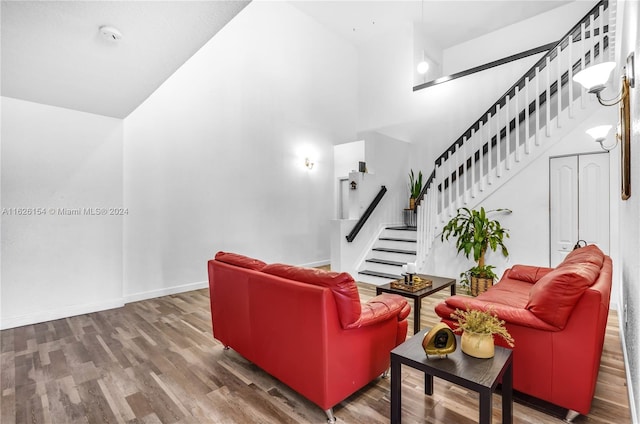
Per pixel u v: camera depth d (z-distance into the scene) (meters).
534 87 5.00
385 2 5.84
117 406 1.98
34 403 2.02
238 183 5.38
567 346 1.74
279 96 5.97
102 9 1.88
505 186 4.37
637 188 1.70
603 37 3.90
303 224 6.41
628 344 2.14
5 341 2.98
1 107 3.33
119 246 4.09
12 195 3.40
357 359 1.96
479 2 5.64
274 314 2.07
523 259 4.23
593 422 1.75
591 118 3.72
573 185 3.96
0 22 1.95
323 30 6.73
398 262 5.24
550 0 5.48
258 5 5.63
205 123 4.96
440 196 5.30
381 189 5.91
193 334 3.12
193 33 2.17
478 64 6.61
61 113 3.67
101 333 3.16
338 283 1.77
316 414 1.88
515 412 1.85
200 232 4.92
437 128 6.27
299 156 6.32
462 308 2.09
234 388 2.16
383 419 1.83
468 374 1.45
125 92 3.18
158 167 4.48
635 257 1.78
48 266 3.59
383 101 7.06
